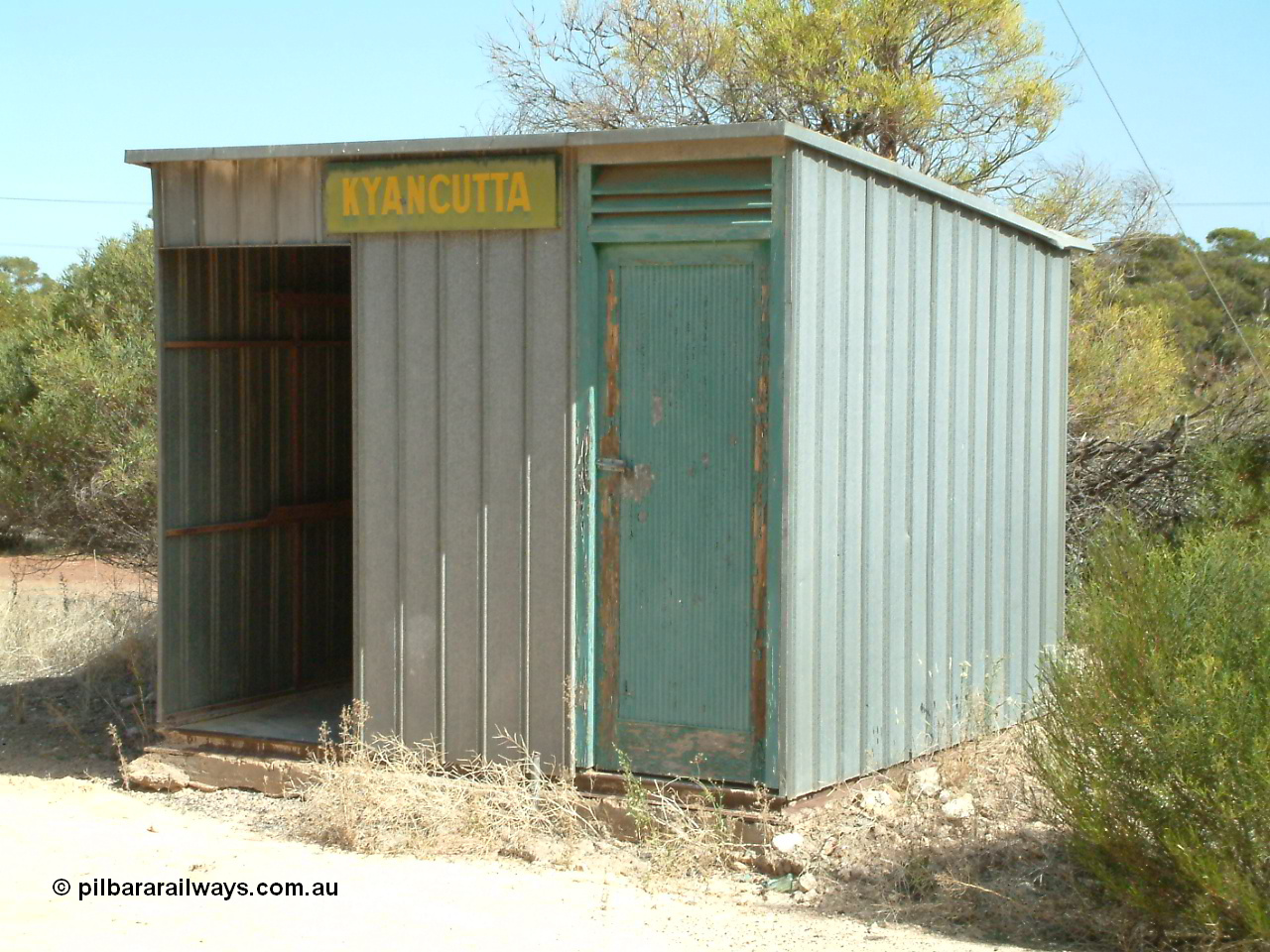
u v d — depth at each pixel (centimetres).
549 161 636
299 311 879
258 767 719
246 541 835
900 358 698
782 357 600
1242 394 1375
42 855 602
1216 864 464
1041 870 555
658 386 629
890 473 692
